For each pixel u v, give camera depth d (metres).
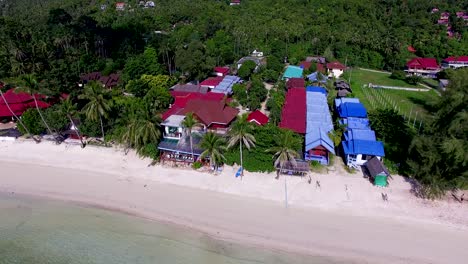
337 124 68.69
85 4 195.50
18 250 41.62
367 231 41.94
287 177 52.84
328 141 58.53
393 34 135.75
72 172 56.66
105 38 130.50
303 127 62.94
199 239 41.78
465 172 44.25
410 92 98.81
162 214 46.19
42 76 82.12
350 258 38.38
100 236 43.09
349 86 98.75
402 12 148.75
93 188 52.28
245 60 112.88
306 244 40.38
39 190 52.38
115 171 56.34
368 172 53.62
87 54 112.81
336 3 156.62
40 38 122.69
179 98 81.06
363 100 90.12
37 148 64.31
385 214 44.69
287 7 161.25
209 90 90.25
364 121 67.75
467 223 42.88
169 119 64.56
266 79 103.94
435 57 130.62
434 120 47.50
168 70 108.94
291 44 138.25
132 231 43.56
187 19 171.12
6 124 74.62
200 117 64.25
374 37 133.25
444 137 44.91
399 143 58.69
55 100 78.88
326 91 90.56
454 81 46.75
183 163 57.53
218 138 54.00
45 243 42.44
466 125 43.31
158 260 39.03
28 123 66.00
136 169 56.66
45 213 47.59
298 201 47.50
